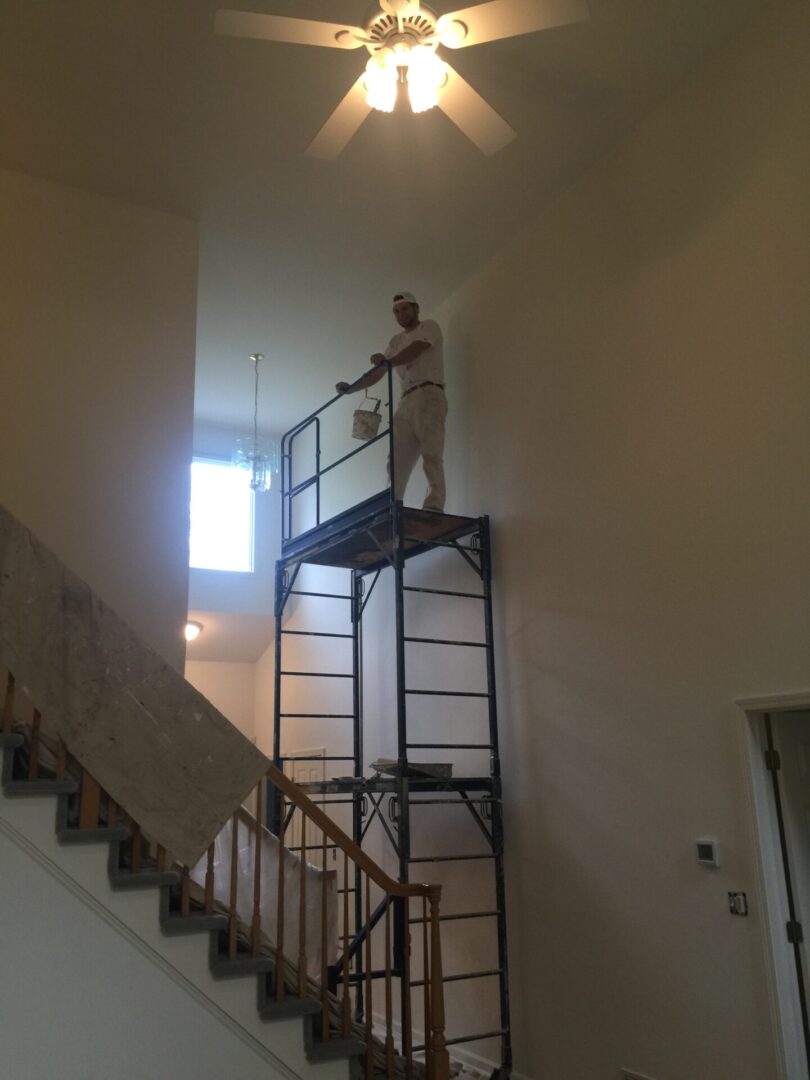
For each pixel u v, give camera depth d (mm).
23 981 2926
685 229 4105
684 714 3828
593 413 4527
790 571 3463
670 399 4086
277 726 5727
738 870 3510
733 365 3797
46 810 3070
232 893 3311
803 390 3492
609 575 4309
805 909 3416
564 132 4422
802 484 3457
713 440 3852
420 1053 5027
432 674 5605
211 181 4730
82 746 3139
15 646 3154
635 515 4199
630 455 4270
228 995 3215
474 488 5367
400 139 4406
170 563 4570
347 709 6691
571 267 4781
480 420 5391
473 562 5195
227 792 3332
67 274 4656
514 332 5176
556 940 4340
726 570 3723
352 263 5484
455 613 5441
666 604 3980
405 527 5156
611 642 4246
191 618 7770
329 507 7398
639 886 3930
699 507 3881
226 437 8039
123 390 4668
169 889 3195
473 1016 4828
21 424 4398
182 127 4340
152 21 3729
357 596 6434
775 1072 3254
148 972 3102
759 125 3779
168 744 3275
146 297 4840
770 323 3654
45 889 3014
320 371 6902
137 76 4023
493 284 5414
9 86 4051
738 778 3561
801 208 3572
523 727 4742
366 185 4770
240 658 8391
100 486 4504
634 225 4391
